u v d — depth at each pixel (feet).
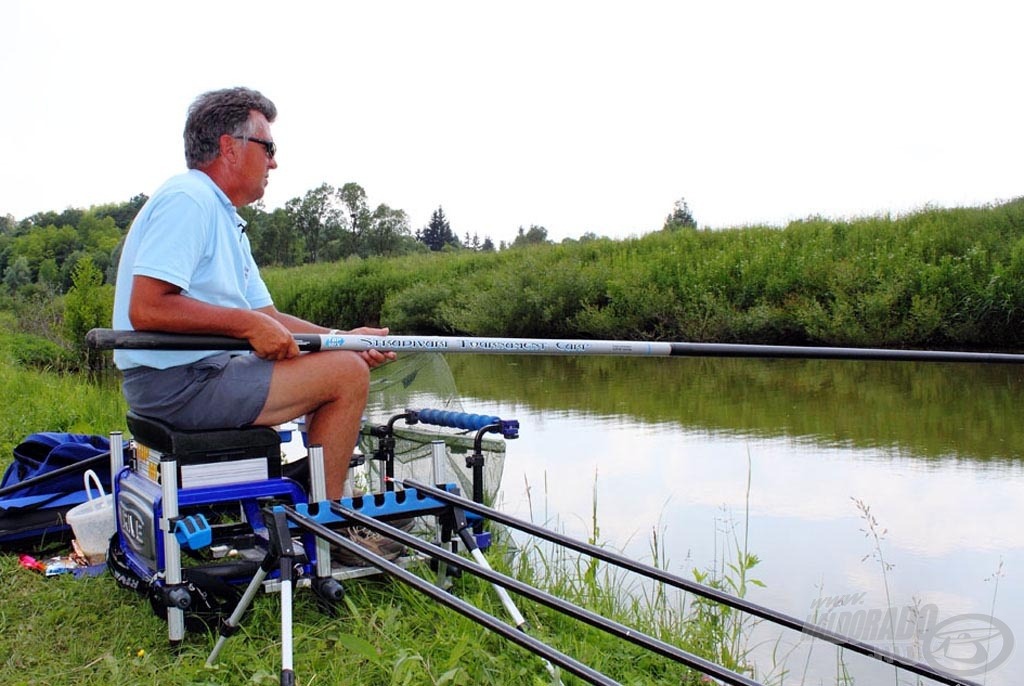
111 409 25.89
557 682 8.60
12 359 45.06
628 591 12.87
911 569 14.11
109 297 52.85
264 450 10.21
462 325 68.23
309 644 9.64
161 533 9.93
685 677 9.78
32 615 10.78
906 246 48.49
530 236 101.14
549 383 36.70
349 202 170.60
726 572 14.03
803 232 56.80
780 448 23.16
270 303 12.39
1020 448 22.89
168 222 9.69
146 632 10.15
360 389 10.56
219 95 10.70
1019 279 43.04
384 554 10.80
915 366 39.55
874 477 19.92
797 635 11.93
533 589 7.75
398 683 8.51
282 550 8.46
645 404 30.71
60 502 13.78
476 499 11.80
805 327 48.24
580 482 19.51
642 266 59.11
